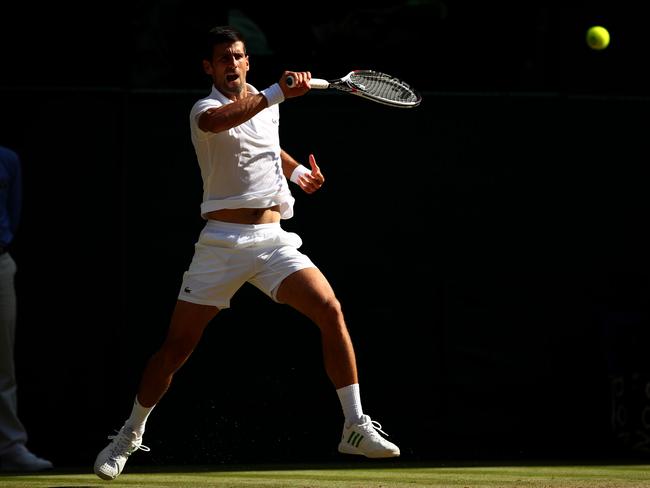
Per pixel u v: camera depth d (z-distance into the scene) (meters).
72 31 19.80
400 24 21.12
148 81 20.12
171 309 19.77
